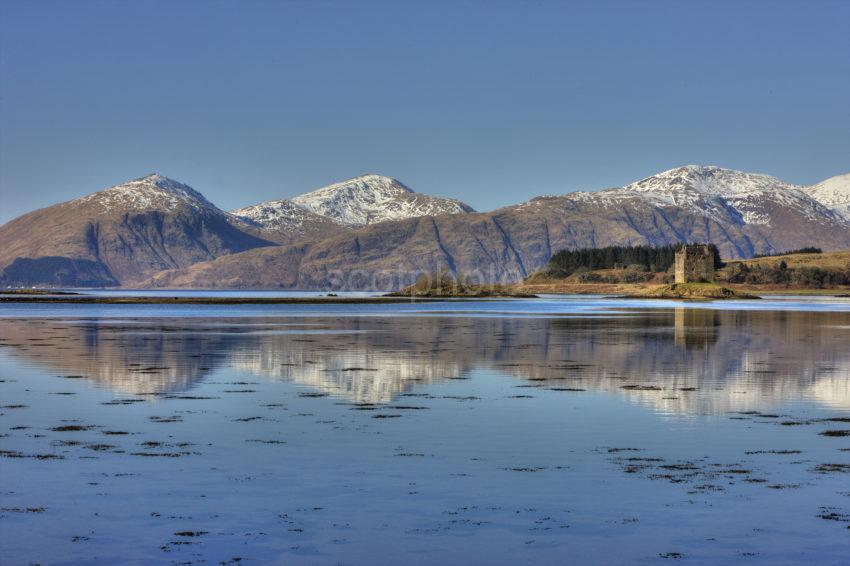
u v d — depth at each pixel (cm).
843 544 1980
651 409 3728
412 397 4069
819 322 11169
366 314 14462
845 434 3175
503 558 1898
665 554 1923
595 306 19288
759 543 1988
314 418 3478
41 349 6606
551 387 4441
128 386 4425
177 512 2197
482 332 9006
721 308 17500
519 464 2689
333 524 2109
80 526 2089
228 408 3722
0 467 2622
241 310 16662
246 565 1856
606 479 2512
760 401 3962
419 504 2269
